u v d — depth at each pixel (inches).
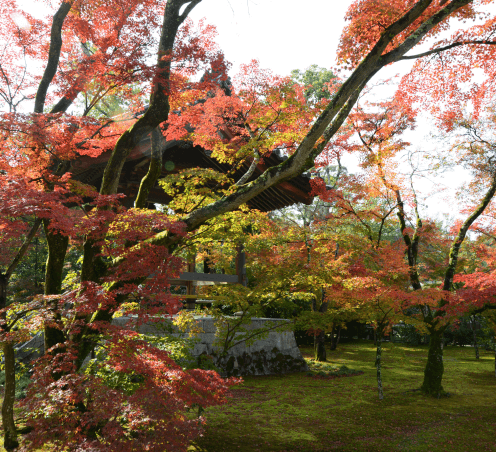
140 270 188.9
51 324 173.3
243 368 519.2
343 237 498.6
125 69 227.3
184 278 525.3
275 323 541.6
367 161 484.1
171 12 253.8
